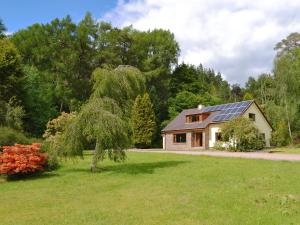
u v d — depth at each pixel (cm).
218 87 10475
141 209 919
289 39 5088
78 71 5562
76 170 1828
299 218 796
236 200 977
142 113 5159
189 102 6025
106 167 1906
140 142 5134
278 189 1111
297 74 4150
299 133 4441
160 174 1548
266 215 823
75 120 1702
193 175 1473
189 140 4538
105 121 1644
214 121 4234
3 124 3109
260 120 4350
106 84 1827
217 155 2625
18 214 913
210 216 830
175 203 973
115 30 5762
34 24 5550
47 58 5369
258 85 8206
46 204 1027
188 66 6994
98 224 793
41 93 4384
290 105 4228
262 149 3581
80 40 5581
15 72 3862
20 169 1545
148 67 5803
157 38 6062
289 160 2081
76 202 1039
